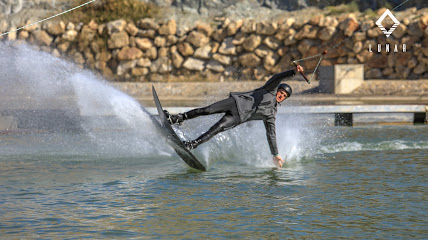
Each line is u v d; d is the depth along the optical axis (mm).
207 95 81500
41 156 34719
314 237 18078
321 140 40594
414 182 26234
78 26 98250
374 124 53594
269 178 27594
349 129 48875
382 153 35156
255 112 29672
